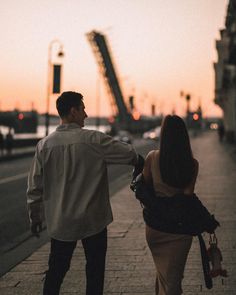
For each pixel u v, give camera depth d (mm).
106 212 3498
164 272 3227
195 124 74438
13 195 13680
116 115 86188
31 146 46219
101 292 3494
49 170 3447
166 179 3166
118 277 5043
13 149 40875
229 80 41531
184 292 4484
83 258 5898
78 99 3547
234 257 5707
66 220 3359
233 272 5082
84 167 3396
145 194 3244
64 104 3523
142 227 7863
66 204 3387
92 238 3449
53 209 3436
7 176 19609
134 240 6855
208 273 3307
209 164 21578
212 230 3254
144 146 48188
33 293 4621
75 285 4816
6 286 4871
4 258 6160
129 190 13578
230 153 29969
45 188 3469
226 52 44031
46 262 5887
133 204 10625
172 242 3199
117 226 7969
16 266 5703
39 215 3553
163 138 3223
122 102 83812
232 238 6789
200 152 31297
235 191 12312
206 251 3318
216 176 16375
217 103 53844
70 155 3398
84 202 3375
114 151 3424
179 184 3162
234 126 43094
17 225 9164
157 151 3318
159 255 3268
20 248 6809
